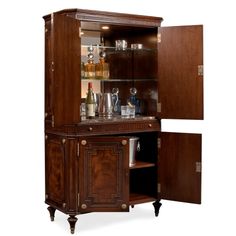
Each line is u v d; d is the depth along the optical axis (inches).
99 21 233.9
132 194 257.8
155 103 254.8
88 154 231.3
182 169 248.8
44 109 243.6
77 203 230.1
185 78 245.0
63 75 217.9
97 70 247.3
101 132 234.7
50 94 236.5
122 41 250.7
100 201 233.6
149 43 255.6
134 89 262.5
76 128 227.9
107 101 252.8
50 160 241.4
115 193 234.7
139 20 244.4
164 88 249.1
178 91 246.7
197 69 242.7
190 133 246.4
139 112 262.1
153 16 247.1
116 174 234.4
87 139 230.7
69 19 218.7
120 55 266.1
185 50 244.5
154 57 253.6
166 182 252.4
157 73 251.0
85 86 254.7
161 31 248.2
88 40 258.2
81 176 230.4
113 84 266.2
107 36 264.8
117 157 234.2
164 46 248.2
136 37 262.1
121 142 233.9
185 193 248.7
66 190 230.1
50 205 242.5
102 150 232.7
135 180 264.2
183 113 246.1
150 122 249.4
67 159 229.1
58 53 215.8
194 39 242.7
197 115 243.6
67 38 218.4
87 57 251.0
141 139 260.4
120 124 239.9
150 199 251.8
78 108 224.2
